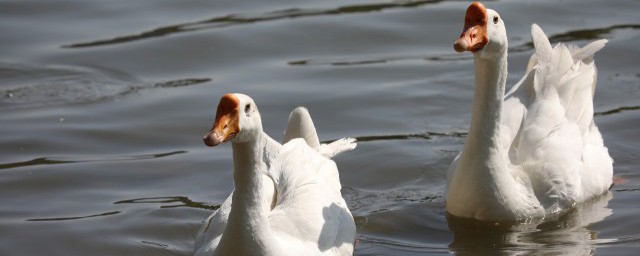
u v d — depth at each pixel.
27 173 13.90
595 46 13.31
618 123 15.05
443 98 16.20
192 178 13.81
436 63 17.48
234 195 9.91
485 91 11.88
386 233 12.19
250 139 9.48
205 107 15.95
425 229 12.25
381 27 18.88
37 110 16.06
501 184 12.05
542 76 13.08
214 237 10.84
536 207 12.27
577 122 13.09
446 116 15.65
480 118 11.97
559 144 12.58
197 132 15.24
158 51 18.03
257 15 19.53
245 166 9.70
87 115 15.84
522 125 12.85
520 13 19.25
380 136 14.94
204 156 14.48
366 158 14.25
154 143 14.95
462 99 16.17
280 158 11.79
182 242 12.00
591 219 12.31
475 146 12.04
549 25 18.73
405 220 12.49
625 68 17.00
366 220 12.47
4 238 12.05
